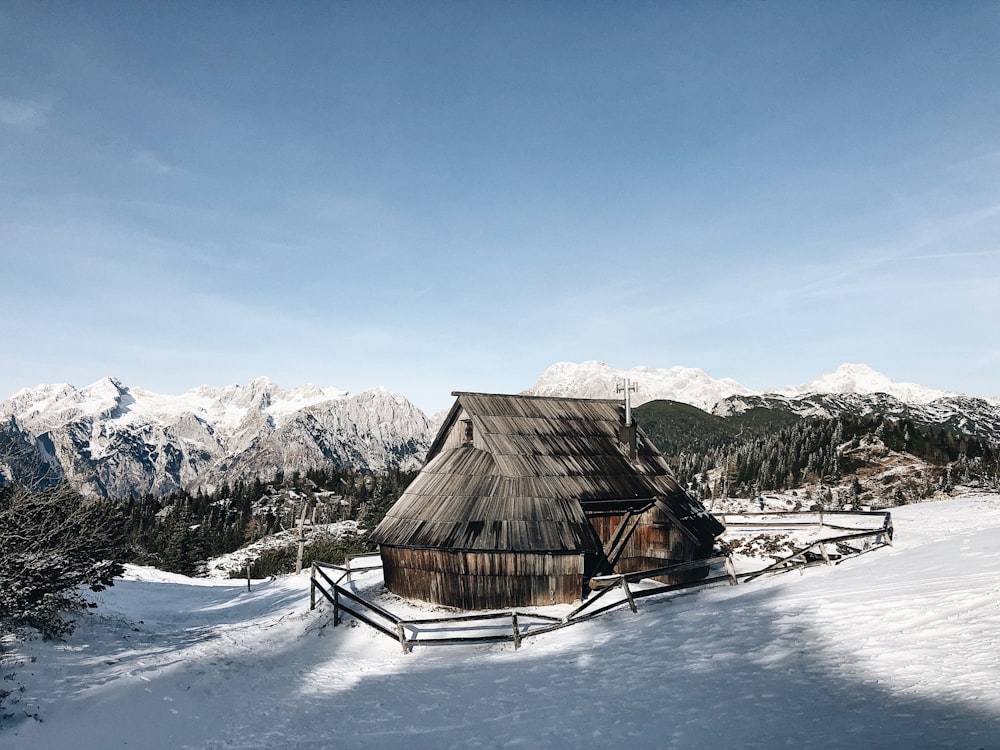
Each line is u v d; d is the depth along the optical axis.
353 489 141.50
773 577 23.12
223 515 118.00
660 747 9.30
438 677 16.72
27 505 21.25
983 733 7.36
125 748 13.16
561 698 12.90
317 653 21.53
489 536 24.59
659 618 18.94
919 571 18.42
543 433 29.52
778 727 9.09
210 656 21.02
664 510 27.88
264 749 12.61
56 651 19.84
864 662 11.41
